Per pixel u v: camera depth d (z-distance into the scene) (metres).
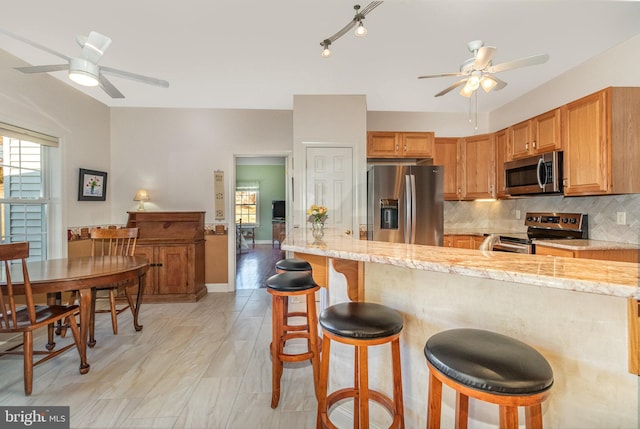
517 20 2.15
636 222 2.54
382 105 4.02
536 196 3.49
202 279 4.11
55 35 2.33
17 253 1.79
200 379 2.05
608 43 2.47
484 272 0.97
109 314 3.29
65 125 3.34
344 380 1.67
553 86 3.25
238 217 9.77
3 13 2.06
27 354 1.87
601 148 2.50
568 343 1.01
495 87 2.27
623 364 0.93
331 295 1.84
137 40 2.42
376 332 1.14
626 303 0.92
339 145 3.58
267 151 4.29
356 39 2.40
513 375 0.78
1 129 2.65
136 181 4.14
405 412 1.42
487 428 1.17
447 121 4.40
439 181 3.55
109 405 1.78
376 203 3.50
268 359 2.33
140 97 3.72
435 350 0.92
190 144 4.21
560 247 2.59
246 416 1.69
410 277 1.39
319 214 1.92
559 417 1.02
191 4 1.99
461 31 2.29
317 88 3.40
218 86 3.35
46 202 3.20
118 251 3.82
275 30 2.29
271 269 5.80
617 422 0.94
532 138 3.30
